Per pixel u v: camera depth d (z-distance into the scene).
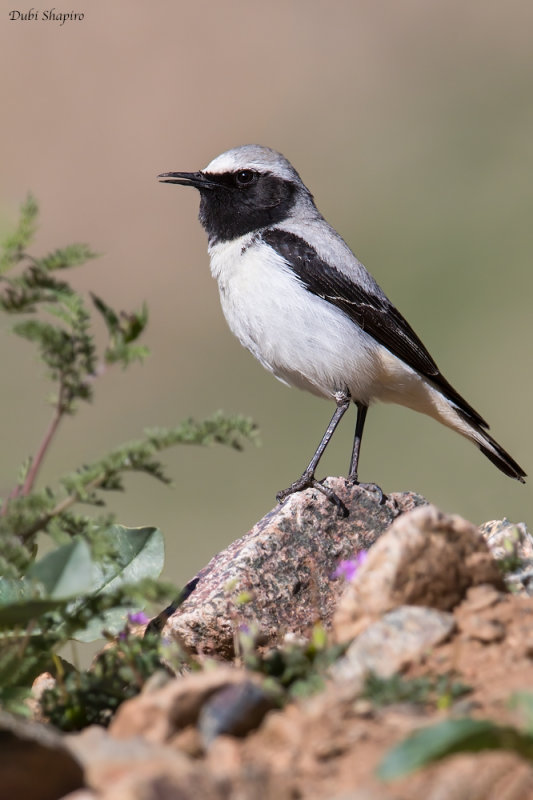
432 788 4.84
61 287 6.77
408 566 6.48
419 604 6.47
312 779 5.00
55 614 6.98
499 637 6.14
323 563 8.67
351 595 6.61
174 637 8.08
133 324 6.81
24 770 4.99
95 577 7.81
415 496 9.22
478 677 5.85
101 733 5.39
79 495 6.63
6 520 6.54
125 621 7.61
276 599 8.36
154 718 5.58
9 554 6.50
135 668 6.86
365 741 5.20
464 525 6.60
